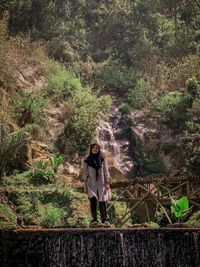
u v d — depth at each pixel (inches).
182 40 967.6
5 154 523.5
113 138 739.4
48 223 444.1
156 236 321.7
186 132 688.4
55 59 928.9
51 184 528.7
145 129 759.7
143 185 529.3
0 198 462.6
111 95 864.9
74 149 658.2
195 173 646.5
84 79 890.7
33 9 968.3
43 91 718.5
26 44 813.2
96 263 316.2
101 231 319.9
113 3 1091.9
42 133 637.3
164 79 849.5
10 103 646.5
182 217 450.6
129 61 996.6
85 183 358.3
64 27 995.9
